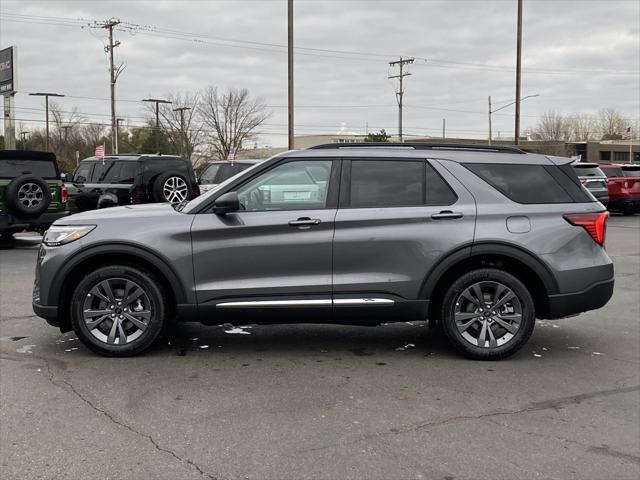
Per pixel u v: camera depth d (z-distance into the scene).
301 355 5.59
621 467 3.52
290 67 27.95
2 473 3.37
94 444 3.73
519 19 35.56
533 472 3.45
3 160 12.29
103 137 79.19
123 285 5.39
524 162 5.53
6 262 10.94
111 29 50.56
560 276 5.33
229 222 5.25
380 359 5.49
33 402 4.38
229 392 4.63
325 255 5.26
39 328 6.38
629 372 5.20
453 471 3.44
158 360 5.38
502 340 5.41
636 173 22.56
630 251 12.98
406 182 5.41
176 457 3.57
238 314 5.32
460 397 4.58
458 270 5.45
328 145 5.56
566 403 4.49
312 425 4.04
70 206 15.89
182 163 15.14
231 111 67.62
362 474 3.40
